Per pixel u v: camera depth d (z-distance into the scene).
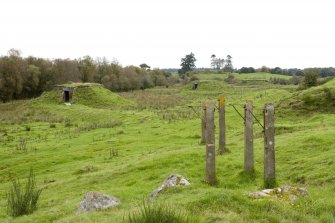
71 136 52.59
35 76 126.38
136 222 11.34
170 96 115.94
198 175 23.73
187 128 50.88
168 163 27.23
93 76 153.50
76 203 19.42
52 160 38.66
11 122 68.19
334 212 13.12
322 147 24.78
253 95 81.00
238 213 12.52
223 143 28.69
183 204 13.17
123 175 26.77
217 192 13.98
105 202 16.16
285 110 46.62
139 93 134.50
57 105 87.75
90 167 32.41
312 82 63.34
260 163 24.34
